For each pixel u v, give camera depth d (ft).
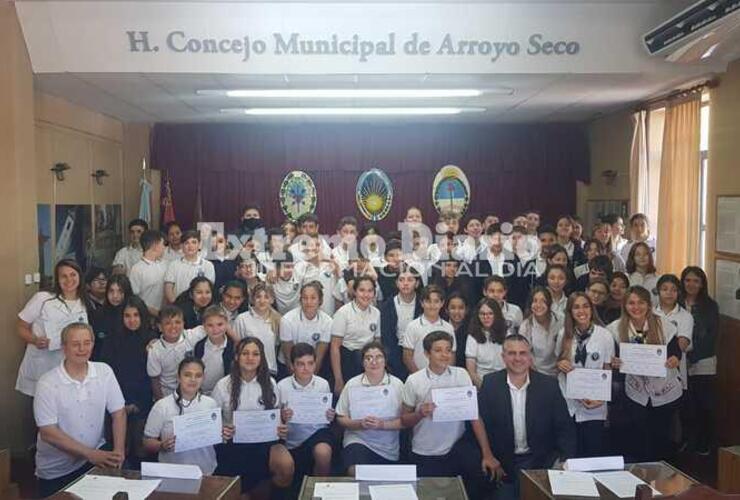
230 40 18.56
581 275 22.47
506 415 14.01
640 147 26.48
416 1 17.95
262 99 25.09
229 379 14.53
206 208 33.55
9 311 18.72
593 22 18.60
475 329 16.67
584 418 15.28
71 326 12.71
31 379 17.43
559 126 33.63
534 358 16.97
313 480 10.96
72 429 12.87
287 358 18.04
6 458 11.99
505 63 19.22
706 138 22.26
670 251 23.82
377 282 20.89
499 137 33.71
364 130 33.71
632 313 16.25
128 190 32.76
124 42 18.56
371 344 14.67
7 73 18.37
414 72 19.25
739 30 15.92
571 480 10.57
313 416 14.38
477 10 18.29
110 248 30.55
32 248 19.42
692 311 19.07
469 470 14.10
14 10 18.16
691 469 17.80
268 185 33.73
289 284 20.61
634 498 9.93
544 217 33.88
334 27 18.42
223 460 14.35
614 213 30.12
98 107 27.22
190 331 16.35
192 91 23.13
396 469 11.00
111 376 13.32
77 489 10.28
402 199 33.94
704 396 19.02
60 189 25.05
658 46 18.08
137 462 15.23
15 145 18.54
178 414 13.32
